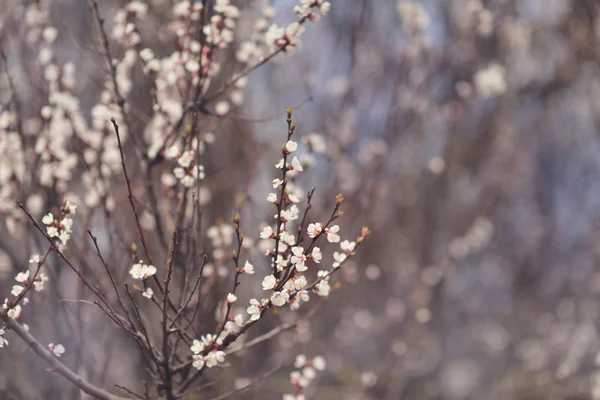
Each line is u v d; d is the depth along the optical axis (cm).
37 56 322
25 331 206
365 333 585
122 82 294
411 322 560
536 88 638
